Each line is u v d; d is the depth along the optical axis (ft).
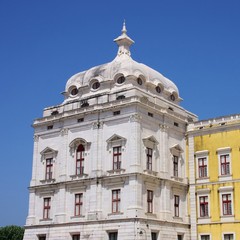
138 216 194.49
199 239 218.79
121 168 205.46
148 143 211.82
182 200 225.97
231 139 220.02
